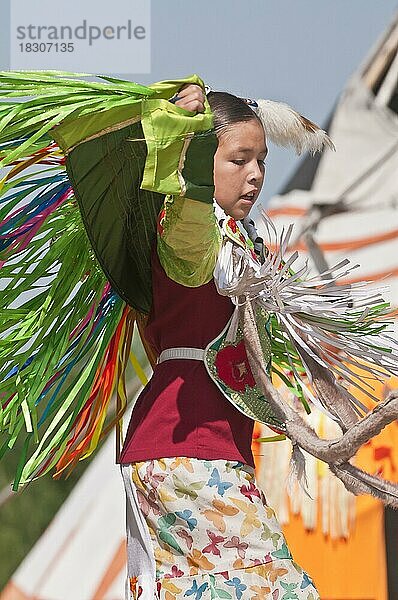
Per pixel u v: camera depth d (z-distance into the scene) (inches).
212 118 185.8
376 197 547.8
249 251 215.9
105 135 198.7
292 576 205.0
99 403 232.1
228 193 208.5
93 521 560.4
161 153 182.5
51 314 221.8
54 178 223.5
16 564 1496.1
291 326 219.5
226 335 211.6
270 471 429.1
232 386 209.8
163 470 205.6
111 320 232.4
